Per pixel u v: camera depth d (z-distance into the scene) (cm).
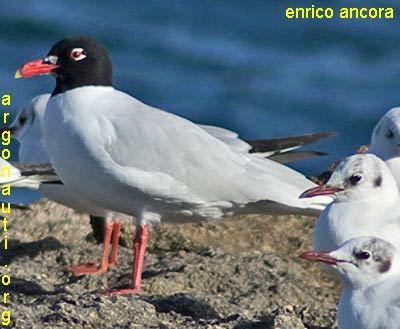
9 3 3816
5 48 3534
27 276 1408
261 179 1439
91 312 1184
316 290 1477
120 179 1393
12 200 2277
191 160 1412
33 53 3522
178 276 1449
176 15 3888
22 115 1736
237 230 1675
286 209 1447
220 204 1441
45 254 1574
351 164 1226
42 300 1273
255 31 3744
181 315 1259
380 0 3866
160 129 1411
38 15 3750
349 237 1209
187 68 3472
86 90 1423
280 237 1661
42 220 1723
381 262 1069
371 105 3189
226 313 1288
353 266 1076
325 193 1228
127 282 1464
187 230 1655
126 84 3334
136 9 3906
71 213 1744
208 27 3778
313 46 3616
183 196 1418
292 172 1479
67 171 1423
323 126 3081
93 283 1462
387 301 1050
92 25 3744
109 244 1589
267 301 1411
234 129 3103
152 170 1398
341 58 3512
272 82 3341
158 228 1642
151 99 3256
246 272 1479
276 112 3175
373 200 1218
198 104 3222
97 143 1388
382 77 3378
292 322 1196
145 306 1225
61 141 1408
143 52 3566
